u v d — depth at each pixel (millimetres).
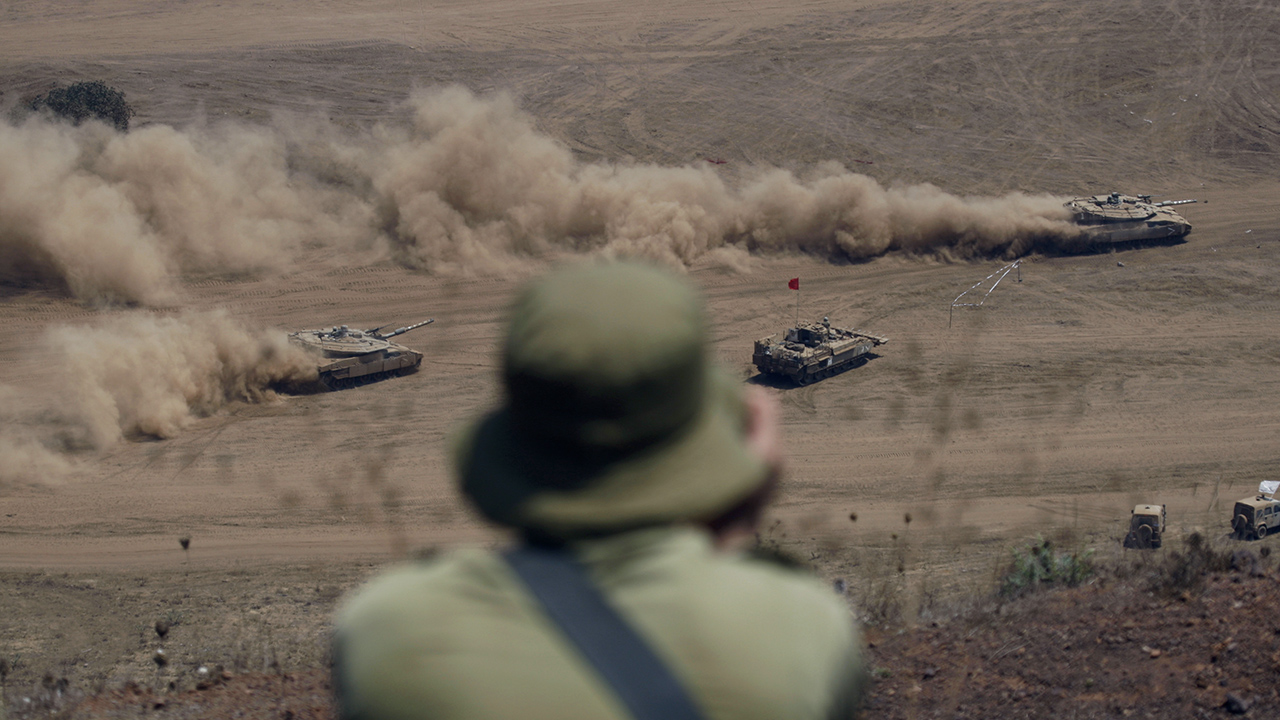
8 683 18141
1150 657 10602
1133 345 44188
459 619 1700
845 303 50250
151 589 25969
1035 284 51969
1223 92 76812
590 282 1819
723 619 1687
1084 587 13500
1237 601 11633
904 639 11992
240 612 24109
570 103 76250
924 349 44375
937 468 33125
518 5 96750
